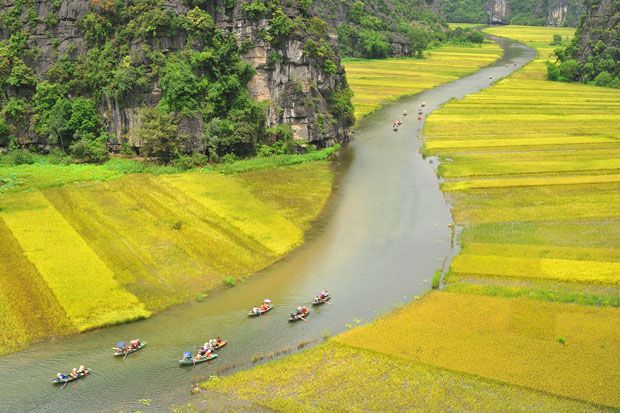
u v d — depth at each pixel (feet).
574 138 479.41
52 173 358.02
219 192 338.75
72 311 215.10
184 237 279.90
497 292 229.25
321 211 328.08
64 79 409.49
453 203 336.70
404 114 587.68
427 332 202.69
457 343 195.42
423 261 265.54
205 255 264.31
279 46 417.69
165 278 243.40
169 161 385.70
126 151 400.67
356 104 632.38
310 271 256.52
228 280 243.81
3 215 292.40
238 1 409.08
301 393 173.27
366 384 176.45
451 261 260.42
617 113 578.66
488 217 312.09
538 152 440.45
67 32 412.77
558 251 263.29
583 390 170.09
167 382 181.06
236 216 306.14
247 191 346.54
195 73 393.91
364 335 202.39
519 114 575.79
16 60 413.39
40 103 406.21
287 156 412.16
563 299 222.07
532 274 241.55
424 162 424.46
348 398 170.50
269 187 357.61
